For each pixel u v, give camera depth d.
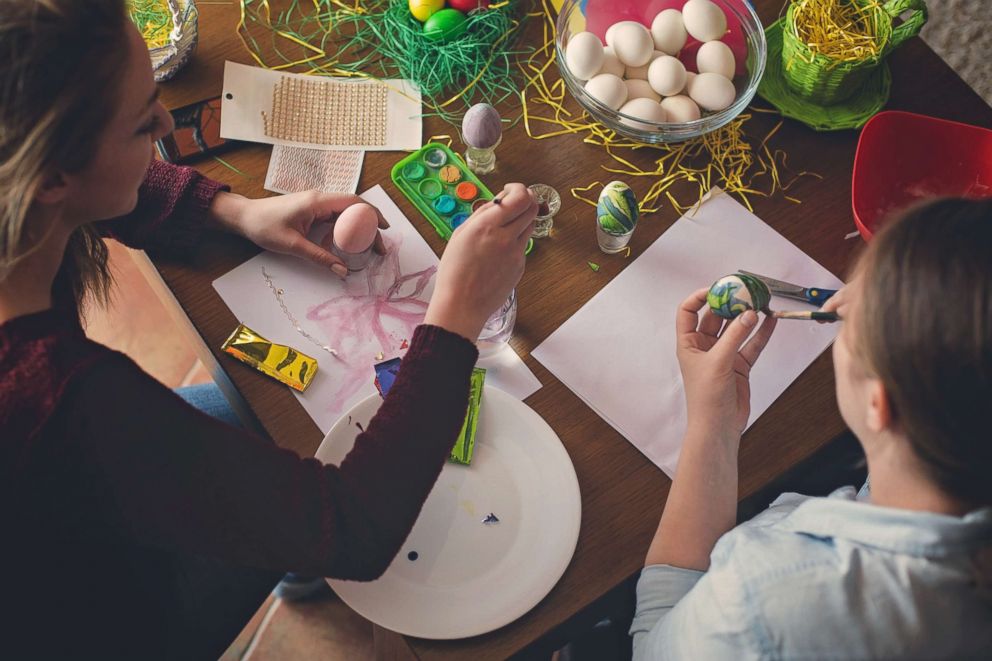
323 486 0.74
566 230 1.04
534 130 1.11
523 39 1.16
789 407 0.94
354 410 0.88
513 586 0.83
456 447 0.88
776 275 1.02
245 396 0.93
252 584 1.03
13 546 0.69
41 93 0.56
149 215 0.98
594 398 0.94
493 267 0.83
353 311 0.98
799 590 0.60
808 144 1.10
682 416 0.93
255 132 1.08
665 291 1.00
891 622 0.58
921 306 0.51
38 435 0.62
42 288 0.68
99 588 0.79
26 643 0.76
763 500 1.06
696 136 1.05
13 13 0.55
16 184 0.59
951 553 0.56
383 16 1.15
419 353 0.79
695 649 0.65
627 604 1.02
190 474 0.68
